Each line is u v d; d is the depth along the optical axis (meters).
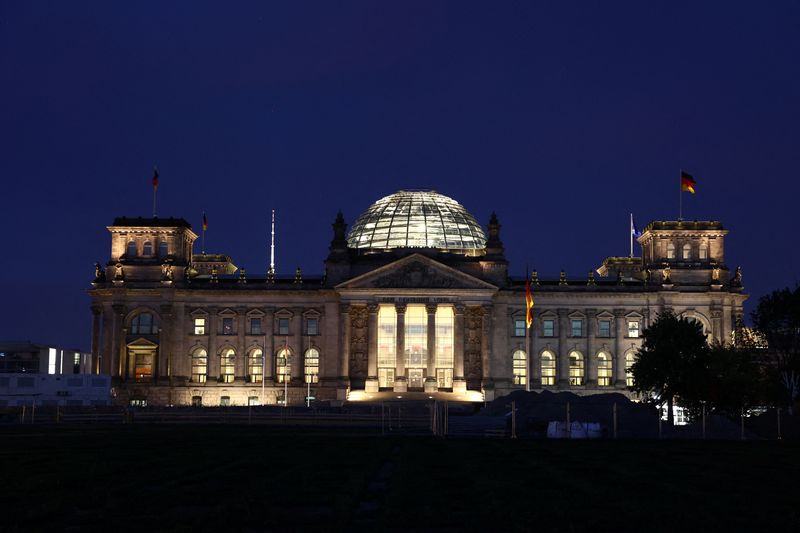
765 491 51.22
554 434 105.06
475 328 197.12
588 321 199.25
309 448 81.25
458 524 41.09
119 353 196.50
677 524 40.28
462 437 103.06
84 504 45.62
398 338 192.12
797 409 146.75
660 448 83.94
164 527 39.78
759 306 153.75
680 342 133.88
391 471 63.00
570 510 43.81
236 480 55.31
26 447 80.75
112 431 110.69
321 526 40.19
